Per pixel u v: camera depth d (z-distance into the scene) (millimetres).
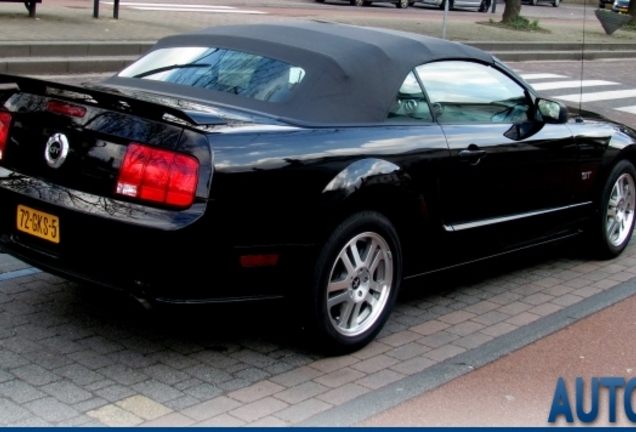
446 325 5848
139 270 4527
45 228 4828
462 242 5879
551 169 6520
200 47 5887
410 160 5375
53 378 4672
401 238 5508
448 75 5969
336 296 5105
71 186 4785
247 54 5656
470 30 25594
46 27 16438
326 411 4527
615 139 7191
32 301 5691
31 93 5109
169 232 4422
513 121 6316
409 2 35031
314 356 5195
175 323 5496
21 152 5066
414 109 5625
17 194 4926
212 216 4484
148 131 4578
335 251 4977
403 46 5789
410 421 4488
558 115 6406
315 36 5758
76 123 4805
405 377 5004
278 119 5117
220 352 5148
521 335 5734
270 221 4699
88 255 4676
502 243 6246
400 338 5578
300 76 5387
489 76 6270
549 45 24812
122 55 15586
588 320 6090
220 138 4570
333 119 5219
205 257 4520
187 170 4480
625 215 7578
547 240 6746
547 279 6949
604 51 26328
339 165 4977
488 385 4977
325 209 4891
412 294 6410
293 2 30906
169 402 4512
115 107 4715
